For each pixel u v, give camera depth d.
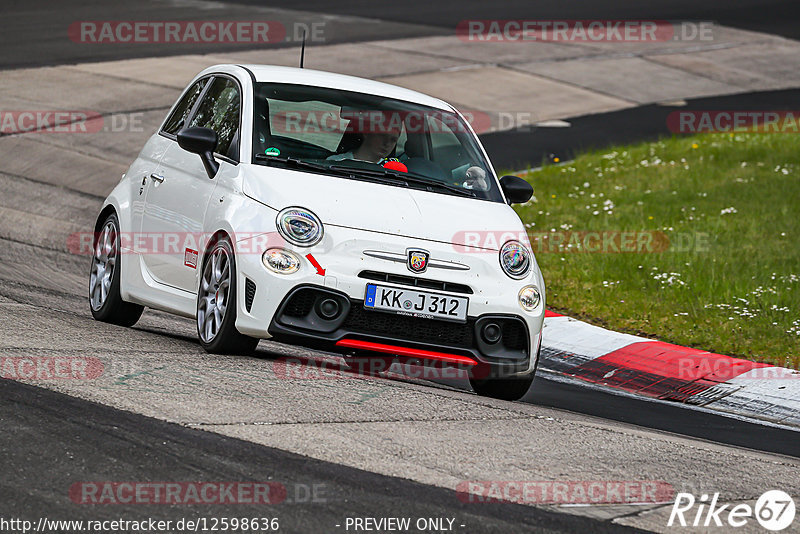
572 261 43.91
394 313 24.78
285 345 31.14
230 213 25.59
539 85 87.69
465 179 28.52
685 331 35.59
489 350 25.59
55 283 37.00
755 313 37.09
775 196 55.44
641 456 21.39
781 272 41.59
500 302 25.58
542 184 59.44
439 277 25.16
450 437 20.86
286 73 29.69
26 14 103.88
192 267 27.09
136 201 30.25
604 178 60.81
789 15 129.88
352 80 30.56
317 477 17.66
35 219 47.81
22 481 16.41
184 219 27.64
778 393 30.09
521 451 20.53
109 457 17.67
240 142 27.11
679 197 55.59
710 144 69.44
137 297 29.53
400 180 27.56
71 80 76.31
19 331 26.56
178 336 30.38
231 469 17.61
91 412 19.86
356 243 24.91
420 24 110.81
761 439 25.92
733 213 51.94
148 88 75.44
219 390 22.17
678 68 98.94
